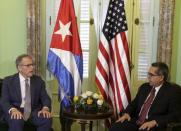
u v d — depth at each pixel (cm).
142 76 386
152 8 373
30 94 322
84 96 324
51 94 386
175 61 372
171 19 352
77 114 305
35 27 361
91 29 379
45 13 376
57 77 336
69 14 335
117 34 340
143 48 381
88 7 376
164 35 356
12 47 375
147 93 321
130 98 346
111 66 353
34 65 364
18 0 368
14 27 372
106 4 374
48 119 307
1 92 323
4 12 369
